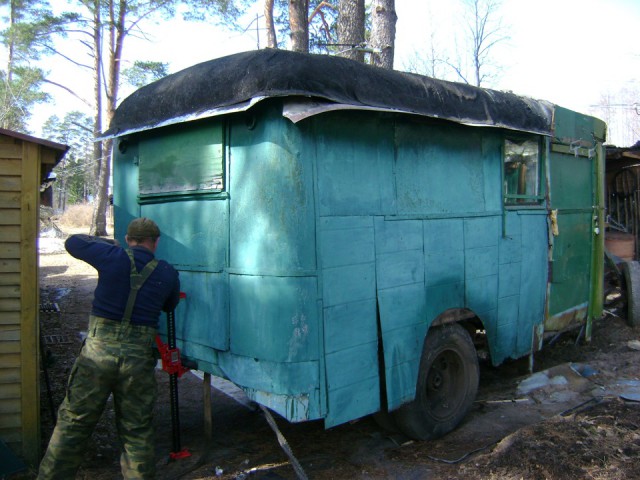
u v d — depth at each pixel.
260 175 3.35
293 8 10.20
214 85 3.57
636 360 6.07
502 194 4.98
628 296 7.39
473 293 4.62
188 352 3.91
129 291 3.24
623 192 9.01
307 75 3.25
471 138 4.63
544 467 3.53
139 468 3.19
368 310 3.68
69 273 13.86
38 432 3.71
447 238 4.35
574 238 6.20
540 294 5.56
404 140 3.98
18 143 3.64
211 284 3.69
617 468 3.47
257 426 4.65
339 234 3.49
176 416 3.97
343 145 3.53
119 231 4.50
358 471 3.80
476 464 3.73
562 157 5.97
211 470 3.83
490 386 5.59
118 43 23.50
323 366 3.39
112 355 3.14
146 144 4.18
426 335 4.22
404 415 4.09
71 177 51.03
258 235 3.38
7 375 3.65
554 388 5.31
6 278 3.64
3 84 26.00
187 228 3.87
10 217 3.64
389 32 8.42
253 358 3.43
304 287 3.29
